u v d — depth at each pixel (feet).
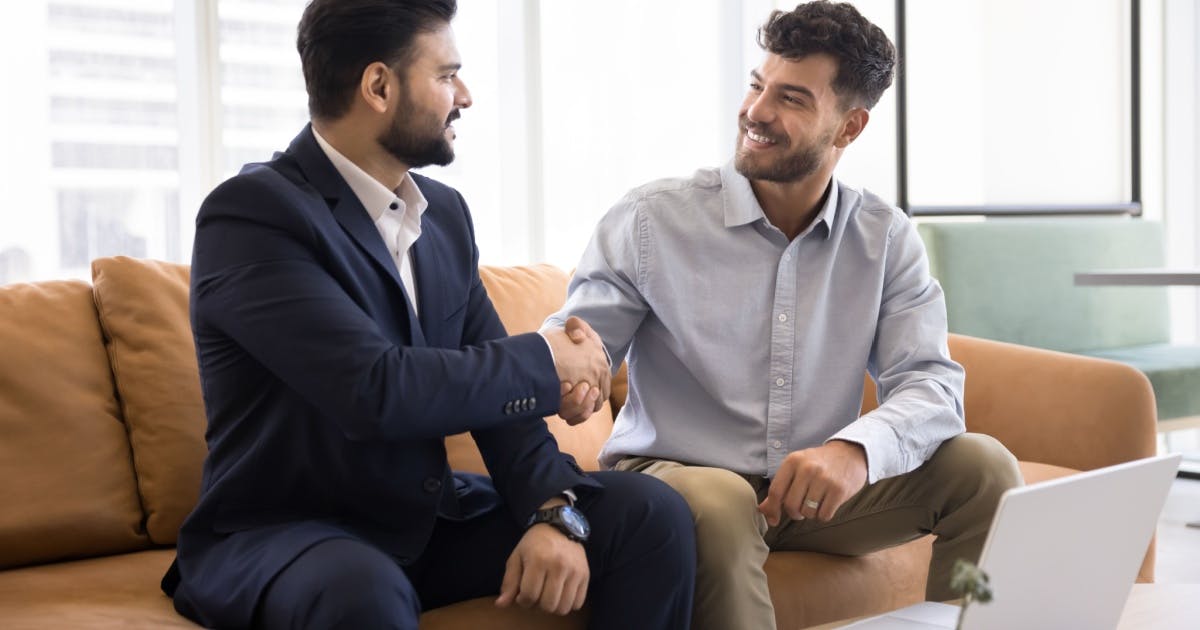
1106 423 7.25
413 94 5.09
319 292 4.69
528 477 5.07
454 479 5.60
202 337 4.94
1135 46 14.46
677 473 5.48
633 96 11.41
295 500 4.94
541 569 4.79
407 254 5.34
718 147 12.03
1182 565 10.06
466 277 5.55
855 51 5.86
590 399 5.19
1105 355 12.30
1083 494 3.78
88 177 8.50
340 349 4.59
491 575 5.19
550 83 10.89
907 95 12.67
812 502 5.21
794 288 6.06
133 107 8.63
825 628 4.54
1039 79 14.12
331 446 4.86
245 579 4.57
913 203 12.92
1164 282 9.99
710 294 6.03
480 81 10.40
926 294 6.22
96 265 6.26
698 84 11.85
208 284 4.82
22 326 5.93
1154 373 11.34
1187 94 15.19
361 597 4.27
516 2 10.37
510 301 7.36
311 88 5.13
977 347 7.98
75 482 5.79
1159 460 4.05
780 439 5.99
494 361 4.87
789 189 6.05
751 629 5.18
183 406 6.10
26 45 8.25
